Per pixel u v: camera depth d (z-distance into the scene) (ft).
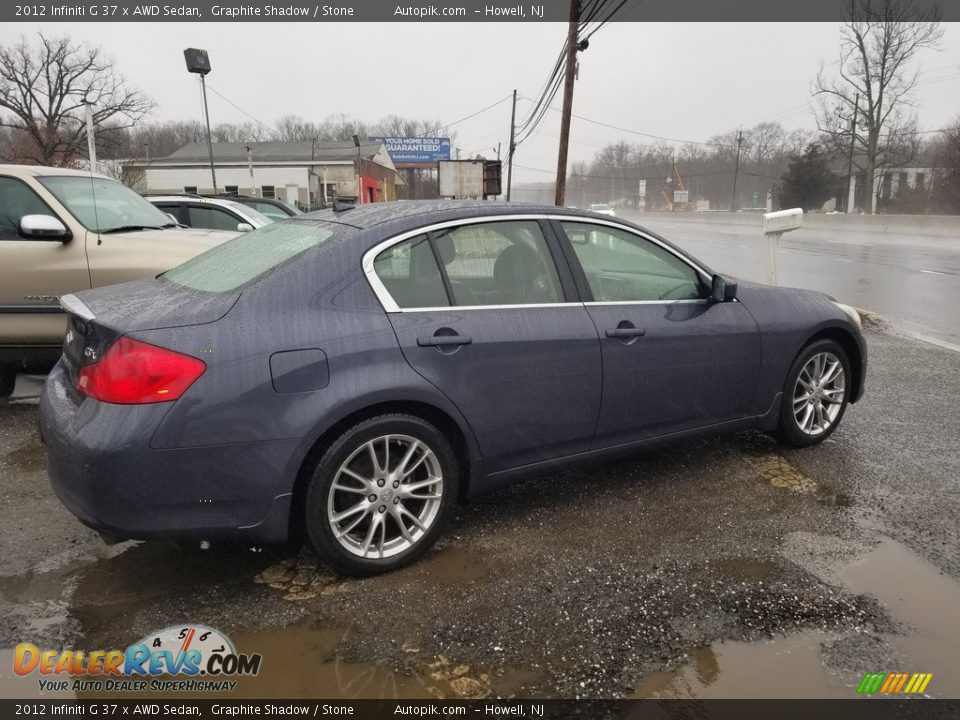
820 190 171.73
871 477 12.73
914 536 10.55
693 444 14.52
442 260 9.96
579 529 10.80
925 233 101.86
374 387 8.87
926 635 8.19
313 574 9.53
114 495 7.95
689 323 11.88
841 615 8.56
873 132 149.59
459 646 7.98
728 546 10.22
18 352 15.90
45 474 12.87
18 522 10.96
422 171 308.60
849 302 37.37
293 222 11.23
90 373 8.31
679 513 11.32
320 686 7.34
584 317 10.85
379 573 9.45
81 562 9.80
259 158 154.81
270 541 8.77
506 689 7.30
